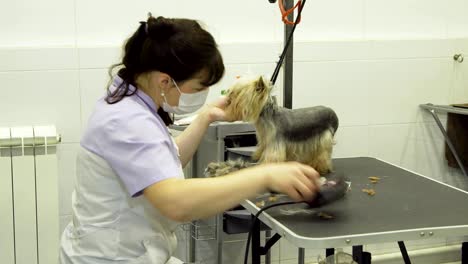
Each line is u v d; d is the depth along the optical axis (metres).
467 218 1.32
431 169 2.82
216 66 1.23
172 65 1.20
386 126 2.71
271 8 2.48
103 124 1.21
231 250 2.58
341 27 2.60
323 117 1.82
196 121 1.62
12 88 2.21
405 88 2.71
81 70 2.27
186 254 2.51
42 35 2.23
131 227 1.28
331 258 1.65
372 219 1.31
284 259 2.66
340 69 2.60
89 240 1.28
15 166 2.11
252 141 2.19
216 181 1.14
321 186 1.43
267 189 1.16
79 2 2.25
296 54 2.53
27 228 2.14
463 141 2.68
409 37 2.71
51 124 2.27
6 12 2.19
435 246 2.88
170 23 1.21
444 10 2.74
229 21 2.45
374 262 2.77
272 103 1.73
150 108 1.27
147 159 1.16
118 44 2.30
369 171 1.84
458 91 2.79
